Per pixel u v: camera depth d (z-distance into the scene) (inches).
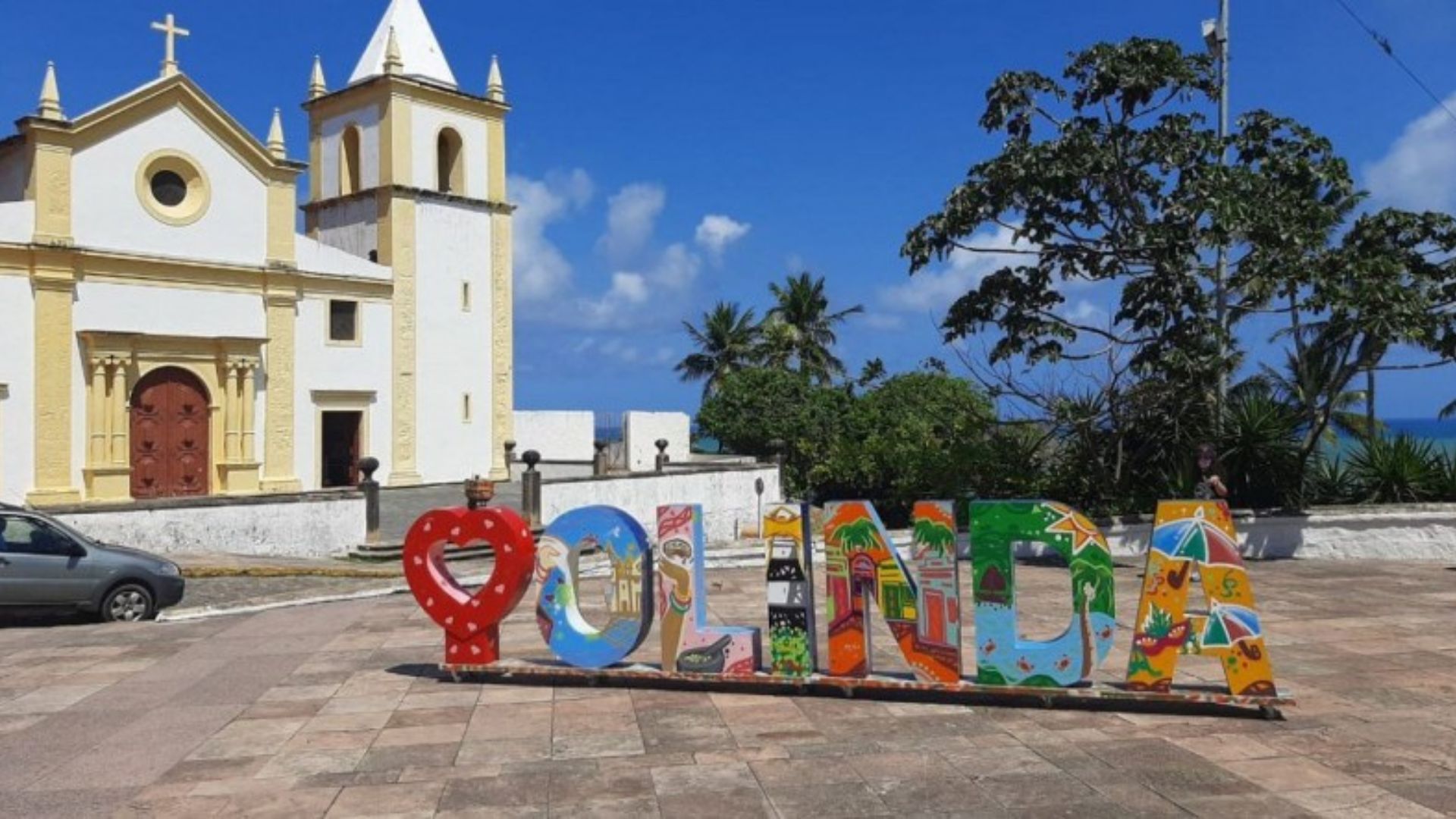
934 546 338.6
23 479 1060.5
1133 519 770.2
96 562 567.5
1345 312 702.5
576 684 375.9
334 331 1318.9
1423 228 732.7
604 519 375.9
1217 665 392.8
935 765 279.3
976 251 793.6
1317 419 812.0
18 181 1120.2
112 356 1111.6
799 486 1401.3
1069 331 805.9
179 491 1176.8
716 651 361.1
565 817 248.8
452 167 1459.2
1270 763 276.2
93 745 315.0
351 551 861.2
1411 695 345.7
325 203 1443.2
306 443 1279.5
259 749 307.4
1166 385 769.6
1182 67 736.3
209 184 1202.6
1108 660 401.7
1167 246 746.8
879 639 457.7
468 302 1445.6
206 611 596.1
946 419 1315.2
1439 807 244.1
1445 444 877.2
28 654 466.6
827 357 2299.5
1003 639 332.2
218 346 1200.8
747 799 257.4
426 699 362.3
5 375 1053.8
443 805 258.1
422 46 1456.7
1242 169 733.9
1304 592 573.6
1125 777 266.8
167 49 1184.2
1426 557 714.2
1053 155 745.6
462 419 1437.0
